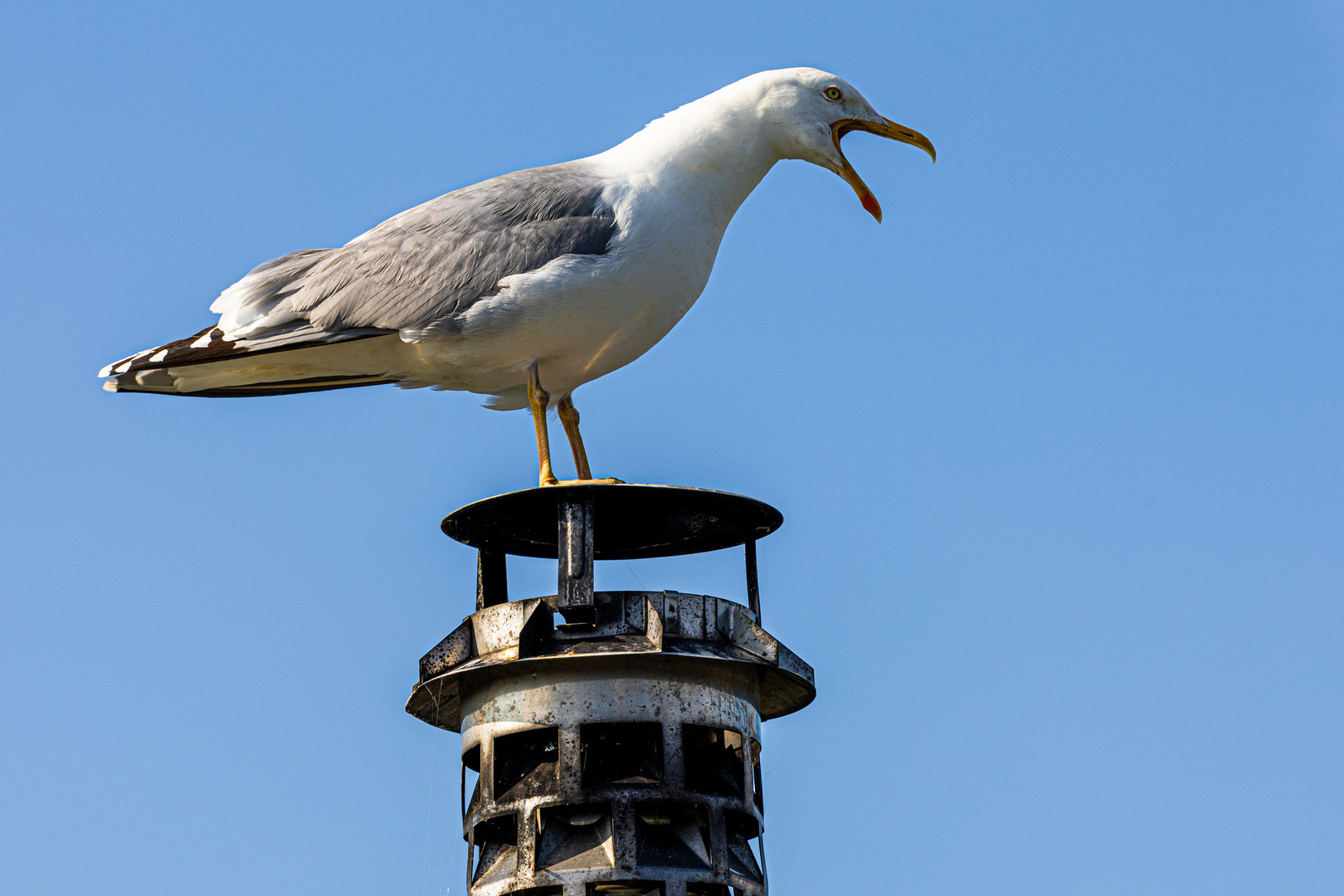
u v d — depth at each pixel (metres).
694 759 8.44
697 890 8.47
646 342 10.47
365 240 10.28
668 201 10.22
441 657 8.65
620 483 8.41
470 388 10.71
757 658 8.50
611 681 8.20
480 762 8.44
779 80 10.84
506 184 10.23
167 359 10.19
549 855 8.04
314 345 10.09
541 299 9.70
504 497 8.53
